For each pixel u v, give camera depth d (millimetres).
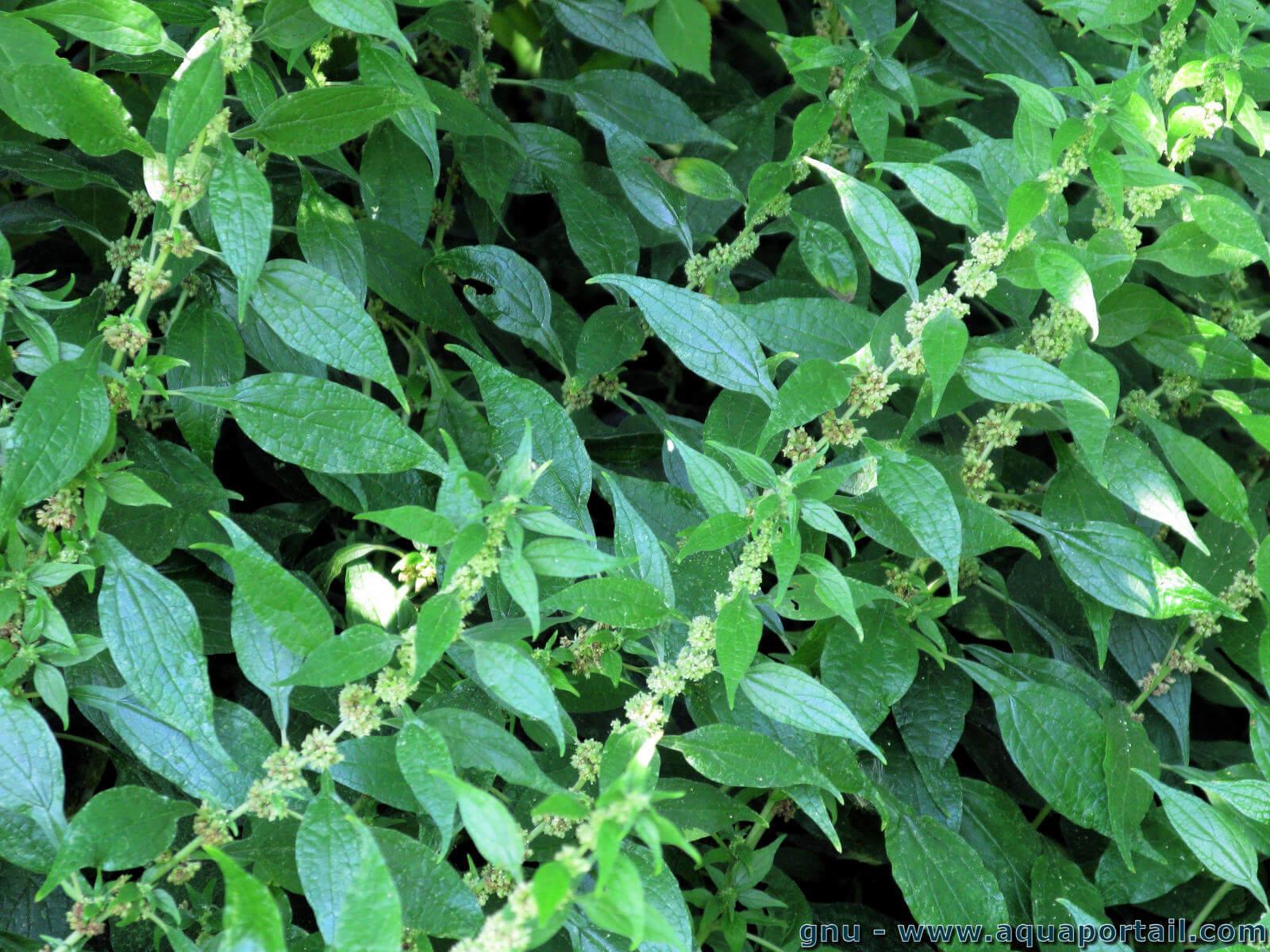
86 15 763
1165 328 889
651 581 778
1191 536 835
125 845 734
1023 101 811
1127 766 856
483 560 720
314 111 773
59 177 861
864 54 896
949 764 878
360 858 731
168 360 769
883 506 839
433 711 751
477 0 873
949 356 782
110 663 808
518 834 695
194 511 820
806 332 837
